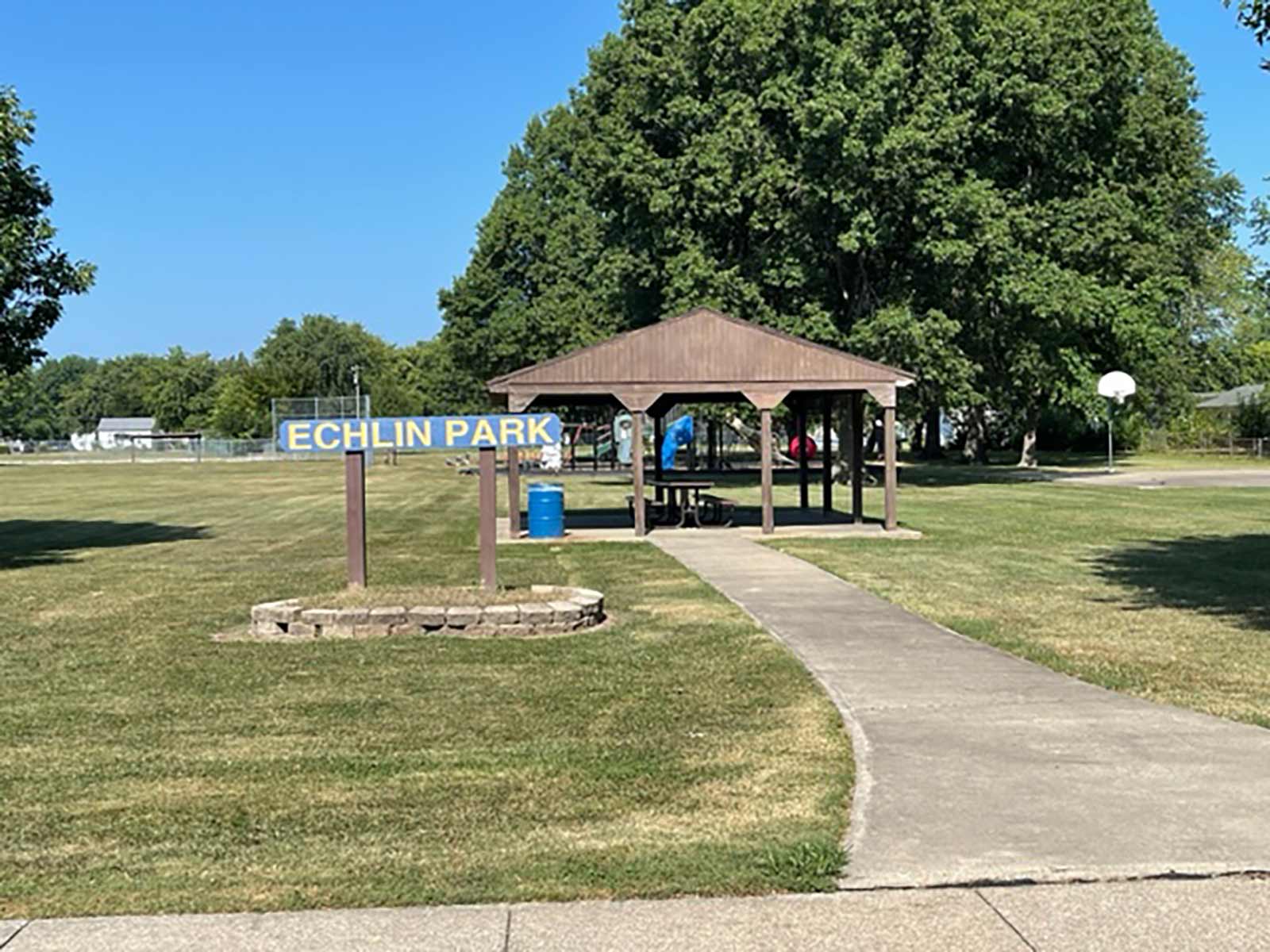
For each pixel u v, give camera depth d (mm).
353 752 6957
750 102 32625
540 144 58031
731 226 34250
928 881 4660
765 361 21359
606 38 39844
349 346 124000
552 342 53250
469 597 11742
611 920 4363
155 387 142250
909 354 31672
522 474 48750
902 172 30938
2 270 17125
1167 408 59781
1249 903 4434
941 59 32531
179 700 8492
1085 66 35156
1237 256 60250
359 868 4969
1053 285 33250
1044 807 5543
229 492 40906
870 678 8680
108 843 5363
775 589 14000
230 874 4922
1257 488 33562
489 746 7055
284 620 11172
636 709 7953
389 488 41688
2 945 4219
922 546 19328
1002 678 8648
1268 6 10547
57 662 10008
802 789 6012
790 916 4383
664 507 25609
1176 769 6148
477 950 4125
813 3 32156
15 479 52781
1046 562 16906
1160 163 40938
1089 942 4129
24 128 17969
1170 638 10523
